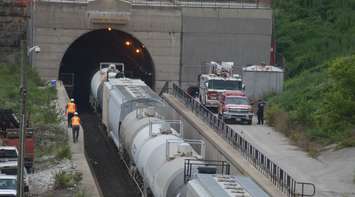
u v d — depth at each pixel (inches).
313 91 5354.3
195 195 2600.9
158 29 6525.6
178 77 6574.8
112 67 6053.2
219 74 5876.0
